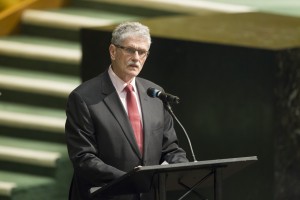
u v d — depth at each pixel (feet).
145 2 68.90
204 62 53.31
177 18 62.95
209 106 53.31
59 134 60.80
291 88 51.72
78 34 67.36
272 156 51.47
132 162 39.99
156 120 40.63
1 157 59.41
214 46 52.90
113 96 40.27
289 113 51.72
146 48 39.45
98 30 56.65
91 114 39.81
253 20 62.03
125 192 37.58
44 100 63.31
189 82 53.98
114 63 40.22
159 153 40.68
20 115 62.03
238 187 52.54
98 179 38.86
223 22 61.11
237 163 37.58
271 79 51.24
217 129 53.16
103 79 40.52
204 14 68.49
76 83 63.82
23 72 65.51
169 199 54.39
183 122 54.29
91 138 39.75
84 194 40.22
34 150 59.67
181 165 36.37
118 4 69.51
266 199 51.78
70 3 70.74
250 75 51.88
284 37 55.31
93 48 56.95
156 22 61.00
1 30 68.39
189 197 54.13
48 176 58.59
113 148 39.83
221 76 52.80
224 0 72.64
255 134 51.93
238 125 52.47
